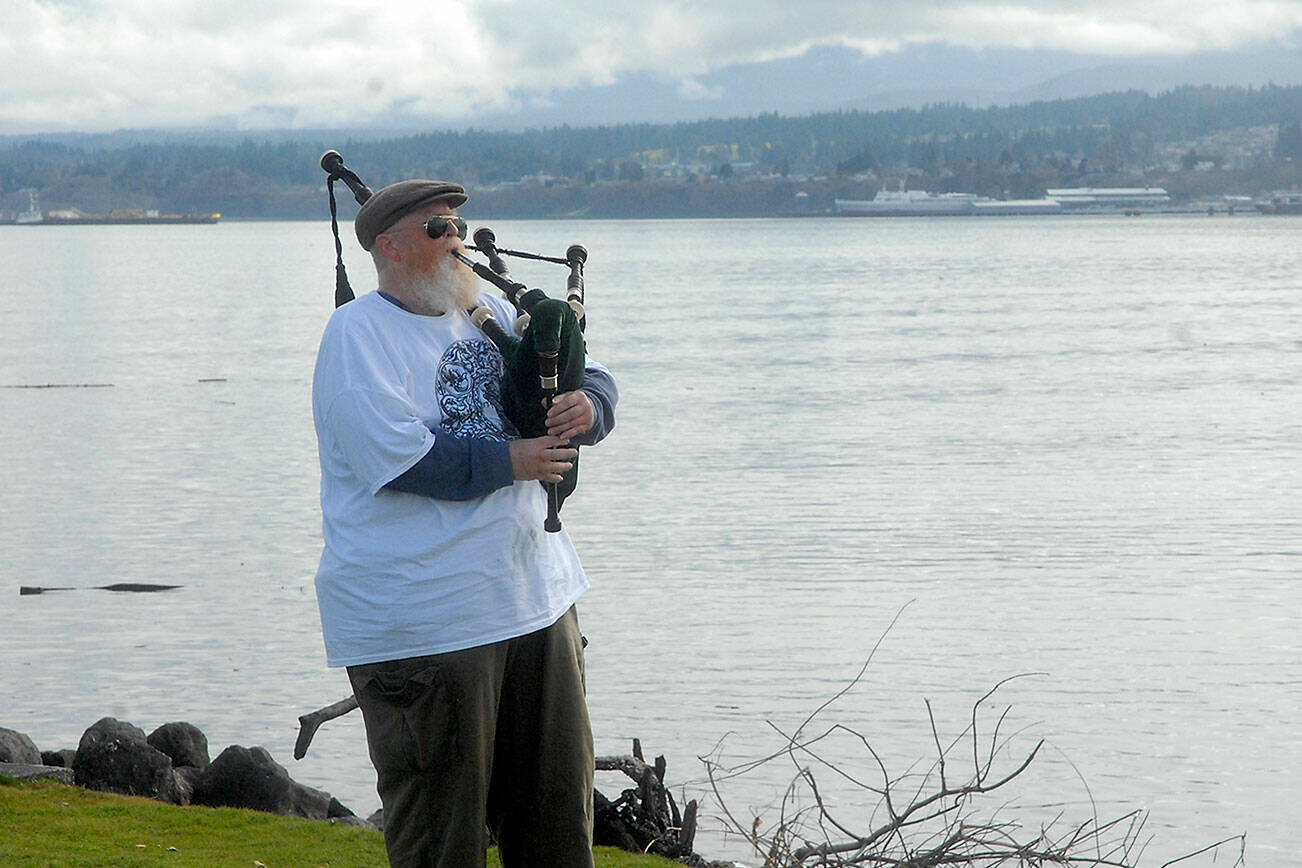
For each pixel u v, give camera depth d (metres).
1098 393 45.31
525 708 4.10
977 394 45.38
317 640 17.56
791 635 17.56
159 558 22.75
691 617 18.48
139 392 47.78
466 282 4.12
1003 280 117.62
